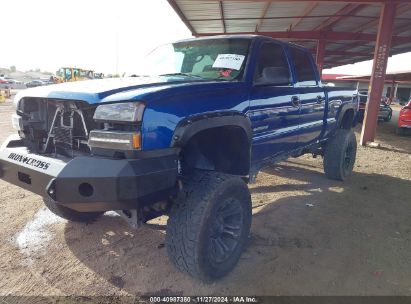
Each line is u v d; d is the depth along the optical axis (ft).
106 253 10.54
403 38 53.36
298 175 20.27
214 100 9.21
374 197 16.57
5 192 15.80
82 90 8.54
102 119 7.83
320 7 40.45
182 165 9.43
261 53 11.75
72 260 10.11
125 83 9.14
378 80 31.45
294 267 10.03
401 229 12.89
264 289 8.96
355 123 21.42
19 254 10.35
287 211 14.43
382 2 30.50
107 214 13.39
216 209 8.55
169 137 7.98
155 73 12.67
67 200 7.45
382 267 10.17
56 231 11.93
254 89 10.82
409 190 17.92
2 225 12.30
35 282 9.02
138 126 7.57
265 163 12.93
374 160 25.72
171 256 8.60
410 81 150.71
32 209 13.83
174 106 8.13
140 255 10.47
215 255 8.94
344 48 71.46
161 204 8.68
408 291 9.04
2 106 66.13
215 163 10.42
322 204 15.39
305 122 14.46
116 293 8.68
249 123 10.31
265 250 11.00
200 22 49.01
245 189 9.57
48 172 7.94
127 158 7.59
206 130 9.28
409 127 40.22
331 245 11.46
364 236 12.20
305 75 14.85
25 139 10.16
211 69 11.59
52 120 9.61
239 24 50.67
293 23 49.90
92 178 7.25
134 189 7.30
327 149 18.70
